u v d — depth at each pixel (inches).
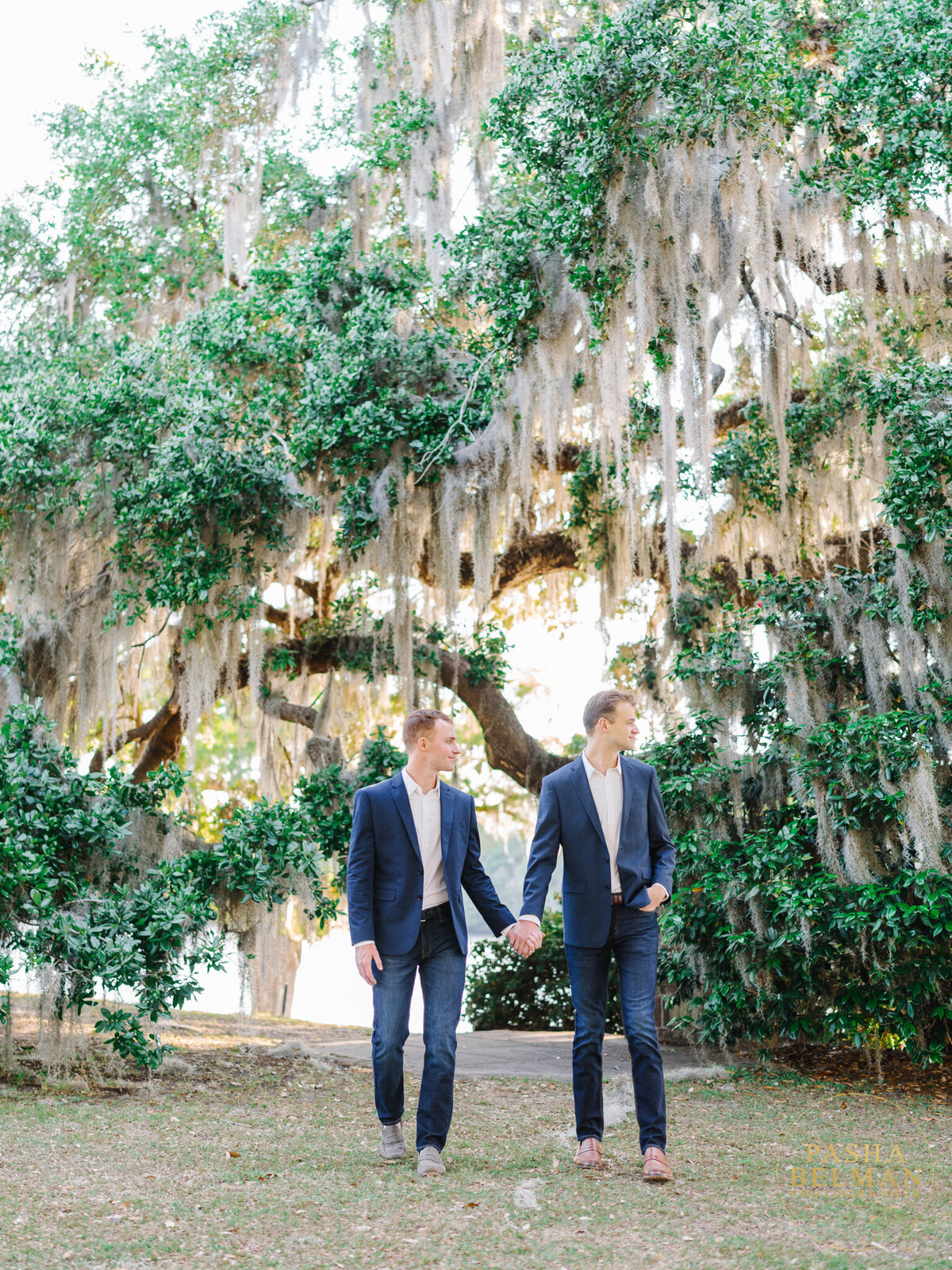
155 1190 145.1
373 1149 171.8
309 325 391.5
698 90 296.0
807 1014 274.1
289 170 460.4
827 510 394.0
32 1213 132.8
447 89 419.5
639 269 309.4
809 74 313.3
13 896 231.8
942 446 261.0
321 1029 403.5
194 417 343.6
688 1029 291.7
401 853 164.4
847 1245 121.8
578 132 313.3
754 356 359.9
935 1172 160.1
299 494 356.8
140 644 440.8
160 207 472.1
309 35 461.7
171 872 249.8
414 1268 114.7
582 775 165.0
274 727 468.1
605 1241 123.3
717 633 332.5
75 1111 195.9
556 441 339.9
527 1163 162.4
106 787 254.4
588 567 417.4
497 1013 426.0
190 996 237.0
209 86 457.7
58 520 356.5
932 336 358.0
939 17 294.8
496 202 420.8
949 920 243.3
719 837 284.8
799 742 274.7
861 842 260.8
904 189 304.8
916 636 271.4
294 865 268.4
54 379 362.6
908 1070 271.7
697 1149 176.9
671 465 321.7
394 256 398.6
